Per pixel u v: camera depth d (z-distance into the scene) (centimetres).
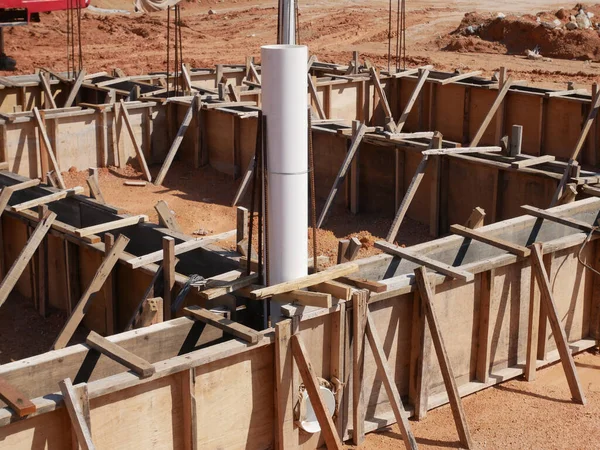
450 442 960
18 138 1925
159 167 2145
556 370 1134
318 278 923
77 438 738
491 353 1085
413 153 1730
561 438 975
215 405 848
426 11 4666
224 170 2091
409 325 996
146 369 779
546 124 2158
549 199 1523
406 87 2522
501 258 1045
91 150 2045
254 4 5272
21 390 809
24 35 3875
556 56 3591
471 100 2339
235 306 959
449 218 1700
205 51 3831
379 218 1800
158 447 818
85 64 3438
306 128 932
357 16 4519
